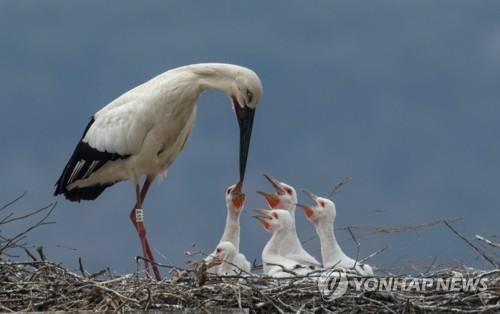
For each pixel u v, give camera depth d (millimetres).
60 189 18094
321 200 16578
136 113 17109
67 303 13109
